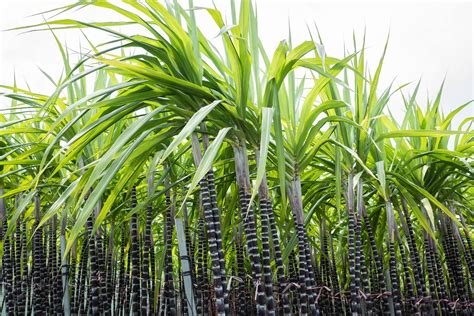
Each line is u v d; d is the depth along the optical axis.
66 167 3.75
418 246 5.43
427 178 3.89
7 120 4.27
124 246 4.41
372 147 3.45
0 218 4.21
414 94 3.90
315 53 3.24
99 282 3.72
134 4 2.48
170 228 3.78
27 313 4.50
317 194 3.98
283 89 3.06
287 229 3.49
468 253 4.64
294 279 4.09
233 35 2.35
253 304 4.57
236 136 2.77
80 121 3.47
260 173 1.98
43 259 4.26
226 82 2.85
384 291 3.61
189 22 2.85
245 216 2.67
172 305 3.63
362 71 3.12
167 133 2.75
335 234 5.13
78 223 2.14
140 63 3.09
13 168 4.01
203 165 2.02
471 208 4.77
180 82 2.41
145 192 4.43
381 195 3.80
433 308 4.05
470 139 3.93
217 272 2.50
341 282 5.58
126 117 3.17
